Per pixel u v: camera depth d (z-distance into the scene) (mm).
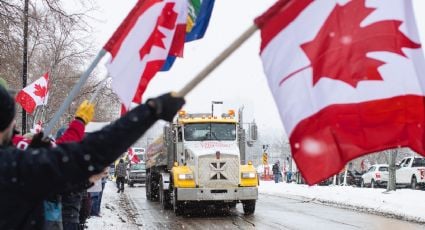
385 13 3961
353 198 22234
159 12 5242
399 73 3896
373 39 3930
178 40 5473
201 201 16203
